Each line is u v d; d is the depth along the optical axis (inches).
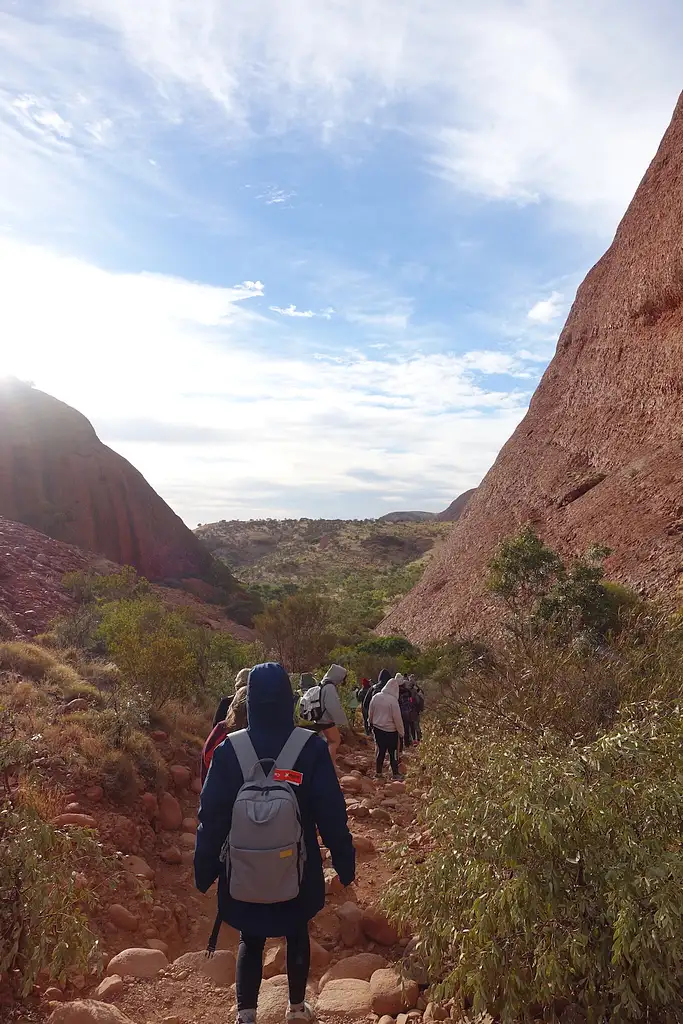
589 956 122.8
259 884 110.0
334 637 1073.5
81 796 233.3
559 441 1859.0
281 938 189.6
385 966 168.6
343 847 117.7
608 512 1378.0
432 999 134.8
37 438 2613.2
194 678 489.4
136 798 250.7
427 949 145.0
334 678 319.9
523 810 131.6
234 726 192.1
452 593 1731.1
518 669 290.4
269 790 112.7
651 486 1327.5
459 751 206.2
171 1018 145.5
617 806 134.5
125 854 219.6
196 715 385.4
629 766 145.7
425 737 246.5
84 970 155.3
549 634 404.2
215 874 120.1
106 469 2662.4
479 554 1748.3
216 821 116.1
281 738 119.5
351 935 187.8
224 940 191.9
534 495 1737.2
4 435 2564.0
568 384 2003.0
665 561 1095.6
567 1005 128.6
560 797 133.2
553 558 917.8
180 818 262.4
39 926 144.6
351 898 214.4
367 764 401.7
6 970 142.8
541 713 254.1
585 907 125.5
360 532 6515.8
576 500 1562.5
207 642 651.5
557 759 150.2
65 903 154.1
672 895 115.5
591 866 127.6
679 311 1596.9
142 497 2719.0
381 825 289.9
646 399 1590.8
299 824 112.8
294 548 6318.9
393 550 5959.6
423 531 6638.8
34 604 742.5
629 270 1851.6
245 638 1332.4
